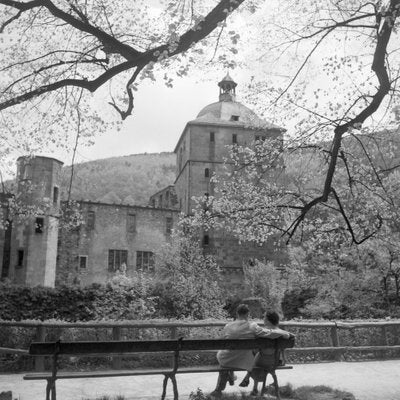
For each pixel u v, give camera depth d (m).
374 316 21.67
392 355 13.12
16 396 7.73
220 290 28.92
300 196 11.66
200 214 13.83
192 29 6.99
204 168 57.53
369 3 8.31
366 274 21.62
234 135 59.03
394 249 17.62
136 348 6.78
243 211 12.54
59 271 47.94
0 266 41.78
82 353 6.55
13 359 10.14
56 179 42.06
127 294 23.19
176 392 6.97
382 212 12.09
